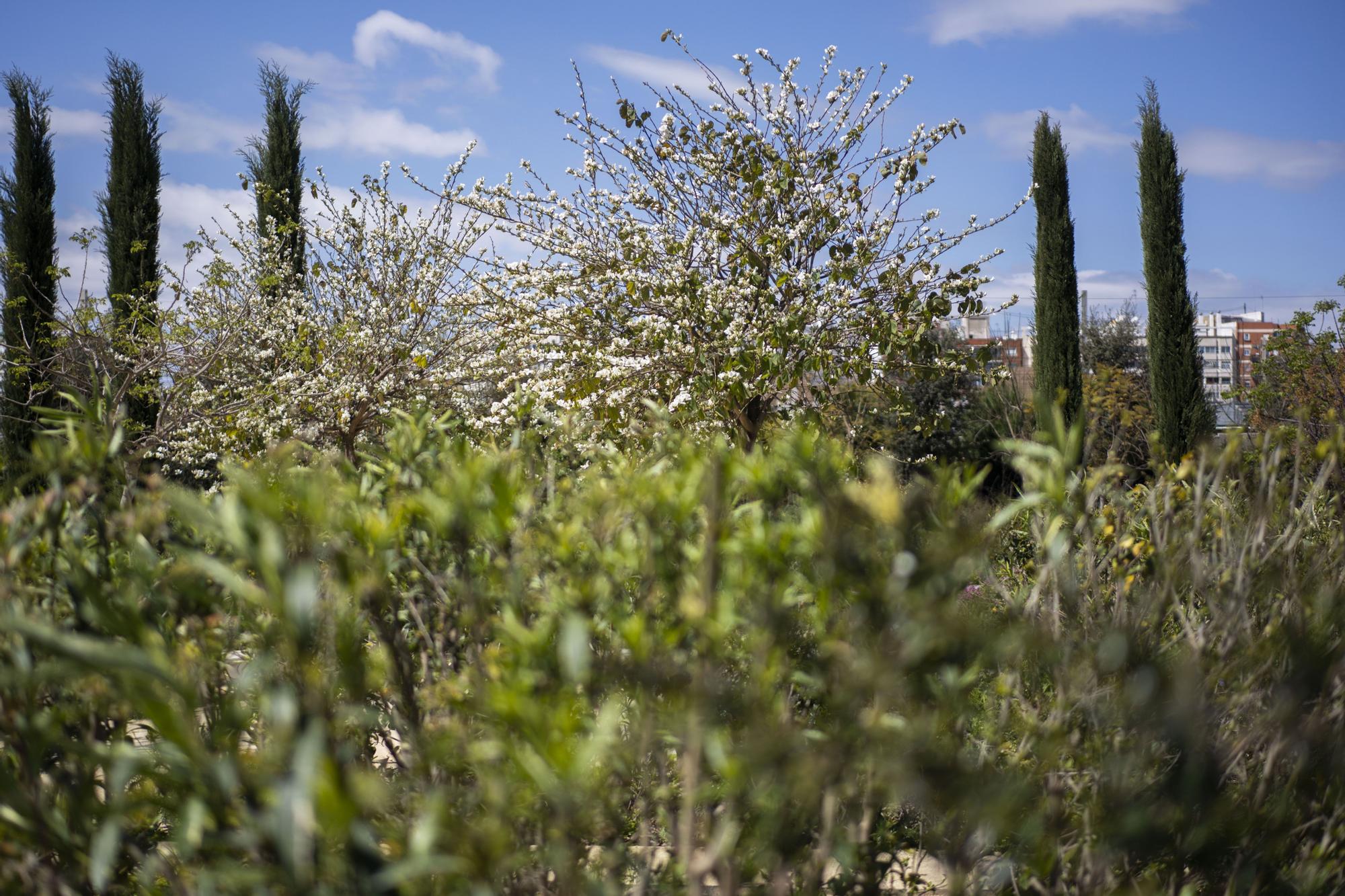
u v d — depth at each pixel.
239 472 1.46
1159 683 1.40
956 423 13.05
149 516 1.49
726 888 1.35
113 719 1.55
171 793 1.25
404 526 1.59
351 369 8.25
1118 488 1.95
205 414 7.94
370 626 1.58
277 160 13.90
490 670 1.35
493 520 1.42
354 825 0.96
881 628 1.21
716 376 5.67
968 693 1.48
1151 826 1.40
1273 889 1.58
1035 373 15.57
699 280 5.96
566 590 1.37
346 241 9.15
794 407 6.04
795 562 1.37
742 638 1.55
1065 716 1.51
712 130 6.54
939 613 1.16
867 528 1.23
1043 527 1.71
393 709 1.65
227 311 9.05
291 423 7.56
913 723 1.26
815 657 1.50
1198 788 1.40
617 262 6.34
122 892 1.44
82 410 1.71
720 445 1.50
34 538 1.47
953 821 1.39
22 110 13.05
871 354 6.15
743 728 1.34
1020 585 2.13
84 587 1.20
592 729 1.28
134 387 8.76
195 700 1.03
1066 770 1.54
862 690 1.17
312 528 1.30
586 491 1.72
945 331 13.50
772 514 1.49
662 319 5.96
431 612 1.78
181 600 1.47
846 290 6.11
